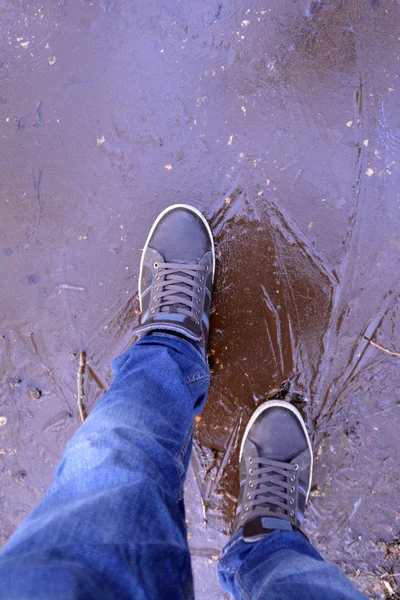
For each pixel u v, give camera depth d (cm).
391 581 108
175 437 84
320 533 111
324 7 111
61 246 117
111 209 117
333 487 111
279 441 110
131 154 116
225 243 115
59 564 47
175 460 79
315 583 75
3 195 117
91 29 116
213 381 115
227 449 114
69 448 75
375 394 111
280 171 113
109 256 117
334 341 112
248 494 107
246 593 84
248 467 110
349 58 112
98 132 117
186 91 115
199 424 115
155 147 116
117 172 117
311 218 113
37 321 117
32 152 118
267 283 114
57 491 66
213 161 115
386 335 111
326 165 113
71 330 117
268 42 113
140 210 117
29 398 117
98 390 117
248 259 114
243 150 114
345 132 112
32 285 117
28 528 56
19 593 44
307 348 113
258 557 92
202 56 114
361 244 112
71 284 118
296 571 79
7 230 117
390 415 111
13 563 47
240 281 114
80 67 117
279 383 113
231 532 113
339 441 112
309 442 110
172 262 112
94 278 117
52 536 51
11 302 118
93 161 117
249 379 114
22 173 118
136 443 72
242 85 113
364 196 112
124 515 59
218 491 114
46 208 117
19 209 117
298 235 113
